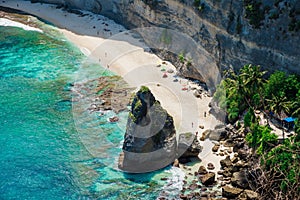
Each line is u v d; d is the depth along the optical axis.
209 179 70.75
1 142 81.12
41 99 92.06
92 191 71.19
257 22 81.69
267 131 72.00
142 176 73.19
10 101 91.62
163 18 101.69
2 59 105.81
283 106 74.56
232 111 79.69
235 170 71.69
